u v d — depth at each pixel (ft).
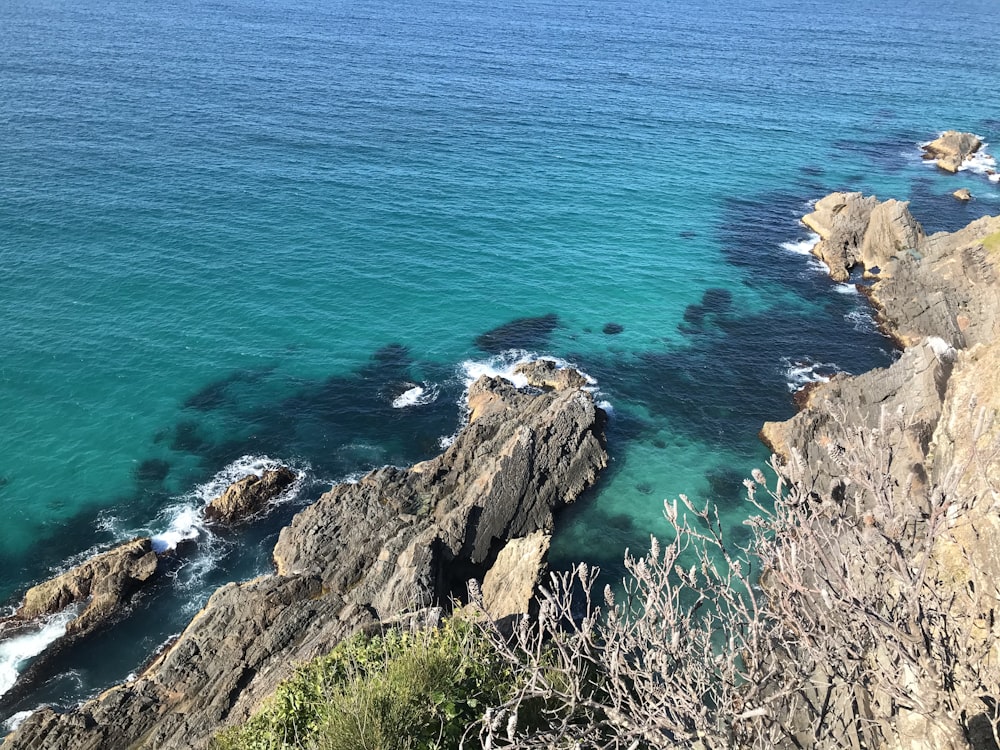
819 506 23.67
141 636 90.58
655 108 328.90
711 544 102.32
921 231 180.45
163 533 103.55
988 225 162.61
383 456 120.16
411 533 98.12
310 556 95.96
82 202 189.47
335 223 193.88
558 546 105.60
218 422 124.16
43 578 96.53
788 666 21.95
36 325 141.08
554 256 187.11
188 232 181.06
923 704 19.63
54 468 112.16
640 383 140.87
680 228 208.03
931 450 60.80
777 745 23.72
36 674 85.61
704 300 171.22
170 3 538.88
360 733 33.65
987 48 541.75
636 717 22.75
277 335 147.23
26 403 123.13
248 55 379.35
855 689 24.03
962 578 27.66
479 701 36.17
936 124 323.16
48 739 72.79
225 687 77.15
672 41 524.93
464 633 41.78
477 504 102.68
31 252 164.35
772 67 437.17
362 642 47.09
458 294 167.12
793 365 147.95
